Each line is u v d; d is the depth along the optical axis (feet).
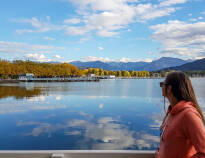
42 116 58.59
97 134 40.09
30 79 366.84
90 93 143.74
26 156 7.43
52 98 110.52
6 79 378.12
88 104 86.07
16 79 376.27
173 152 5.12
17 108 74.18
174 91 5.65
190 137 4.83
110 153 7.44
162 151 5.49
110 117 57.36
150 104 85.40
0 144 34.09
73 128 44.62
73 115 60.23
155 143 34.88
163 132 5.70
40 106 79.56
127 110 69.92
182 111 5.17
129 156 7.43
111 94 135.23
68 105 82.69
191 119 4.83
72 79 406.62
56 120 53.11
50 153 7.47
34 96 121.29
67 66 522.88
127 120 53.36
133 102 92.84
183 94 5.48
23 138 37.29
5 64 374.02
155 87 221.46
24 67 414.82
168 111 6.19
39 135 39.29
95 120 53.26
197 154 4.61
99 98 110.32
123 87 222.48
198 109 5.40
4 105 82.12
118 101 96.99
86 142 35.22
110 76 621.31
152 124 48.65
